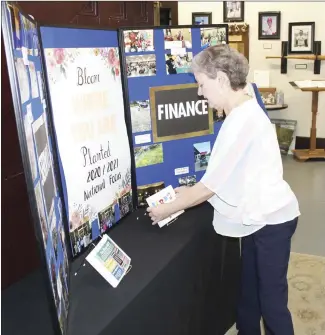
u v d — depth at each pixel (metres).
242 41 5.66
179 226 1.79
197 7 5.74
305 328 2.28
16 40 0.89
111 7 2.12
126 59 1.74
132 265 1.47
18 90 0.83
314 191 4.38
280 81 5.68
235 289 2.25
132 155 1.85
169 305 1.54
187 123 1.97
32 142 0.95
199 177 2.07
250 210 1.61
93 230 1.58
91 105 1.51
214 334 2.07
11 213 1.69
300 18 5.38
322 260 3.00
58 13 1.75
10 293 1.41
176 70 1.89
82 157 1.46
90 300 1.28
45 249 0.94
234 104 1.60
